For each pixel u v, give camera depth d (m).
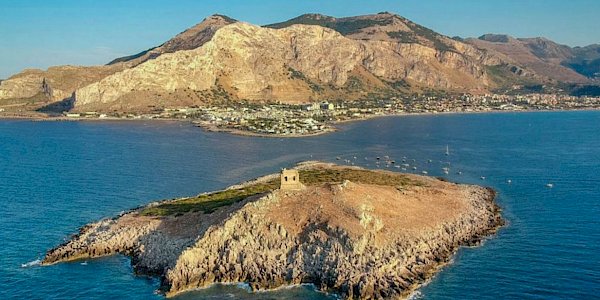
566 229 148.88
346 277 112.00
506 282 113.81
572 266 121.31
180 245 125.81
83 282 117.38
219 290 112.81
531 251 131.75
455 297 107.50
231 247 121.19
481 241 140.75
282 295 109.69
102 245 134.88
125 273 122.25
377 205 142.75
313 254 118.44
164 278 116.88
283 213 131.00
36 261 129.00
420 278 116.06
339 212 129.50
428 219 146.25
